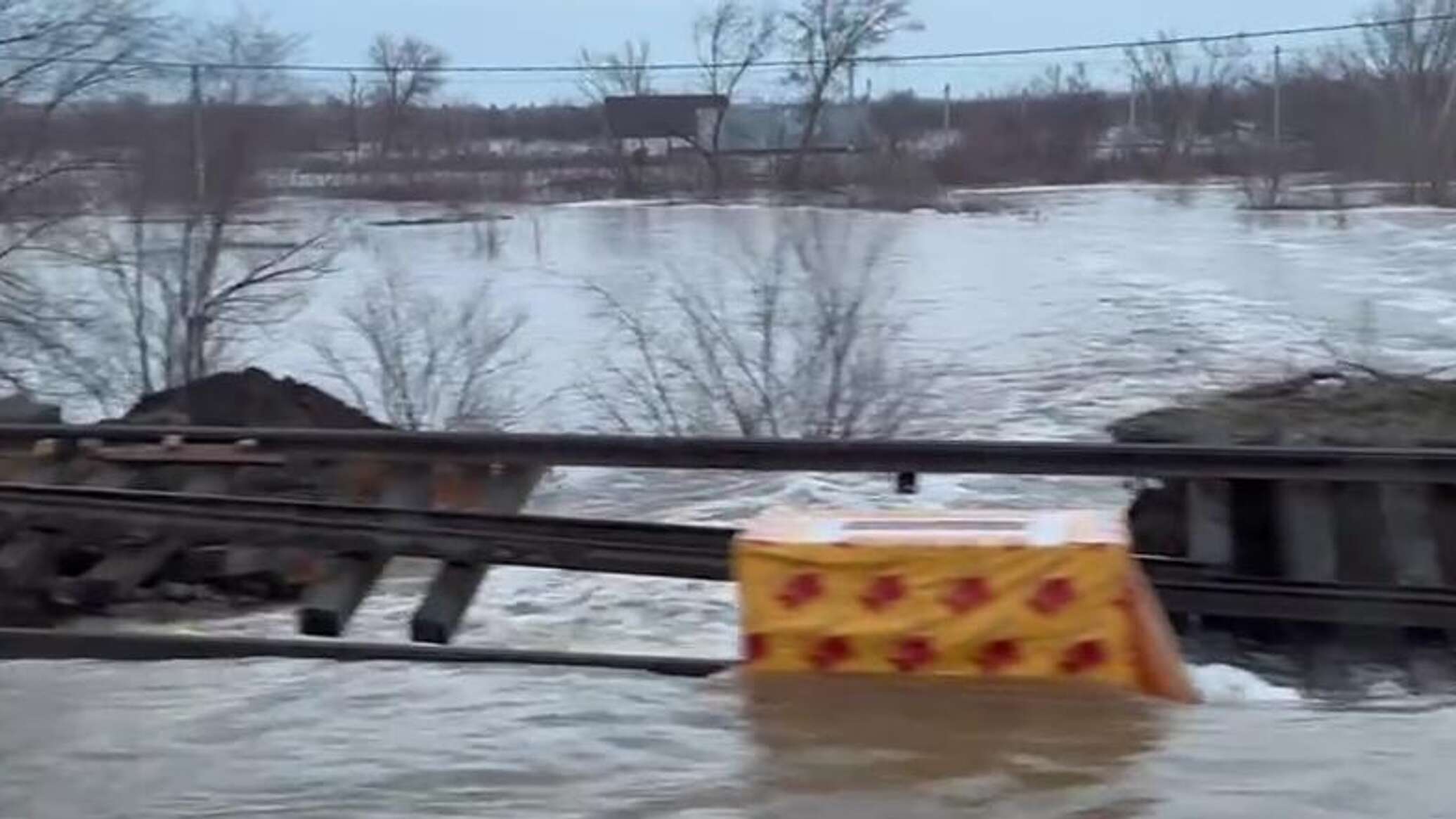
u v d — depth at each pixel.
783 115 91.31
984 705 6.90
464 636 11.71
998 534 7.30
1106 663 7.03
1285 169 94.81
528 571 13.33
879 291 32.25
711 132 96.69
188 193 34.06
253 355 30.30
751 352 24.64
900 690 7.09
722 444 10.96
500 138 116.31
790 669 7.31
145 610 12.82
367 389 26.59
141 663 8.21
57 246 35.53
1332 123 93.00
